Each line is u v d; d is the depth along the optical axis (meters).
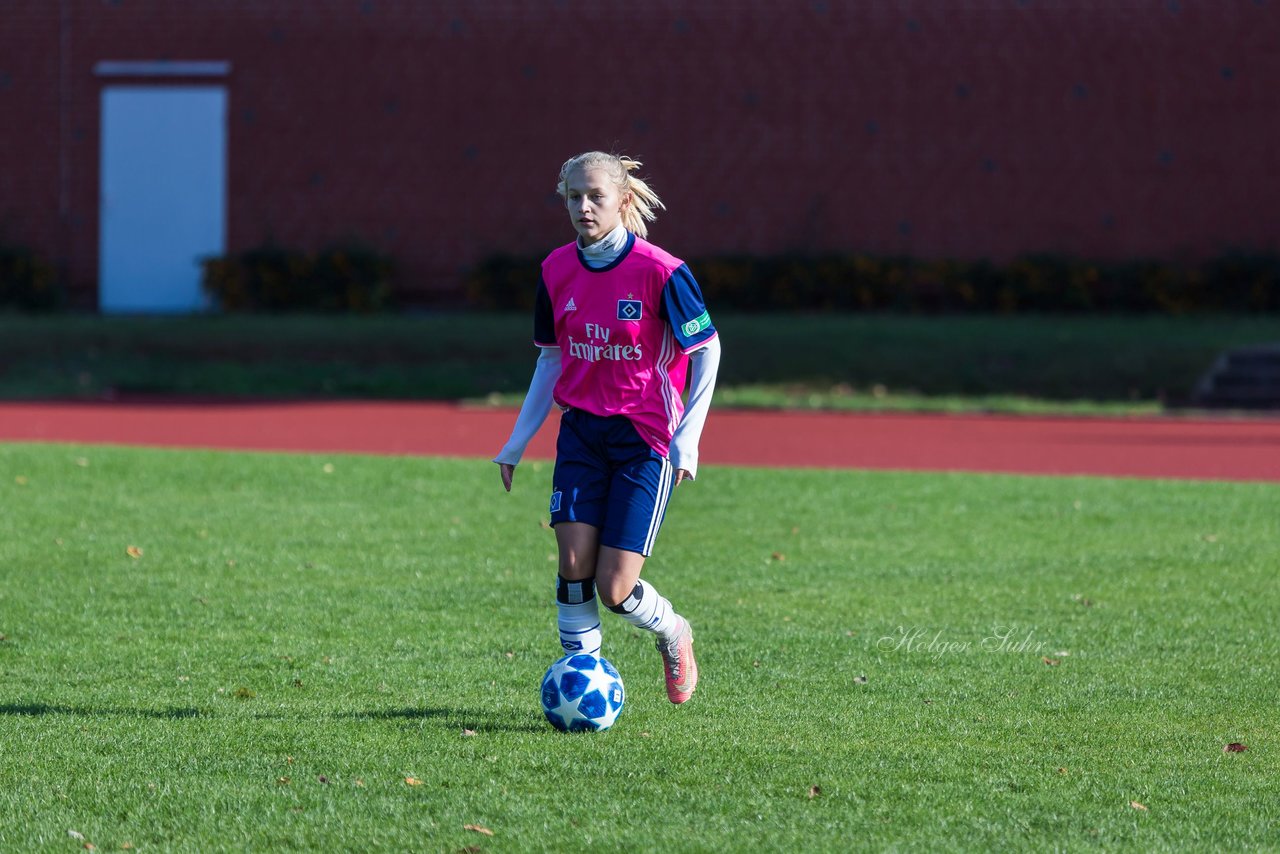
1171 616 28.66
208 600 29.53
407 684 23.34
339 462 51.84
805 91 106.94
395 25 109.00
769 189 107.31
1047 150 105.69
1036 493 45.78
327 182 109.88
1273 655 25.59
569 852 15.80
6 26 110.69
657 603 20.66
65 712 21.47
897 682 23.56
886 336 89.06
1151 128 105.00
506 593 30.55
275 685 23.27
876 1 106.25
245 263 108.50
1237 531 38.84
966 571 33.19
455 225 109.19
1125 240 105.56
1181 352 84.69
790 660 25.03
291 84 109.75
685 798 17.56
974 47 105.88
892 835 16.33
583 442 20.27
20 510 40.41
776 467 53.25
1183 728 21.02
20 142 111.12
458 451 59.25
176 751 19.42
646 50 107.69
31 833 16.36
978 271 104.25
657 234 108.06
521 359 88.50
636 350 19.84
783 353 86.00
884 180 106.69
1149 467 55.56
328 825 16.59
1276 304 102.31
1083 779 18.47
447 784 18.06
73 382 83.38
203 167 110.50
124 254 111.19
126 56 110.56
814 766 18.88
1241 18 104.12
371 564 33.53
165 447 57.69
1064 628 27.56
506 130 108.69
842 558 34.75
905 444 62.50
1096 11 105.06
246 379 84.88
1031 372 82.94
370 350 90.00
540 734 20.34
